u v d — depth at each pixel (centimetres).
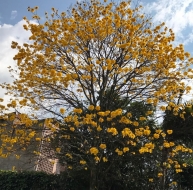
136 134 627
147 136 737
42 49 706
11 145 709
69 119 639
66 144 791
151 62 743
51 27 716
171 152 859
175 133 927
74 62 759
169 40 738
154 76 748
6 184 1099
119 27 744
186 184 988
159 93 686
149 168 947
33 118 702
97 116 698
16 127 655
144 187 927
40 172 1092
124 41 738
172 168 968
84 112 737
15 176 1100
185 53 706
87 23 737
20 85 687
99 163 819
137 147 808
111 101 799
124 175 956
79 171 957
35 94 716
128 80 768
